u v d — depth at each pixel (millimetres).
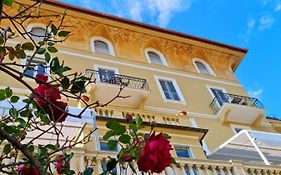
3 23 17156
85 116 10188
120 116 13773
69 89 2961
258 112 20750
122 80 18438
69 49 19453
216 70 24312
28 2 17906
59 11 20594
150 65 21688
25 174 2672
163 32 23688
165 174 9344
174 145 13352
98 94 16984
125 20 22672
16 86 15117
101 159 8625
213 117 20062
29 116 3314
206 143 17859
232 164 10992
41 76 2807
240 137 15133
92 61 19484
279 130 22000
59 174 3191
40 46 3164
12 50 3385
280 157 16438
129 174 7871
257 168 11414
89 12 21594
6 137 2285
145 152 2266
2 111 7398
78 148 8406
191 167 10133
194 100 20578
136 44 22719
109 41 21875
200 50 24797
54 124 2811
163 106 18938
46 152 3316
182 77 22062
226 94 21844
